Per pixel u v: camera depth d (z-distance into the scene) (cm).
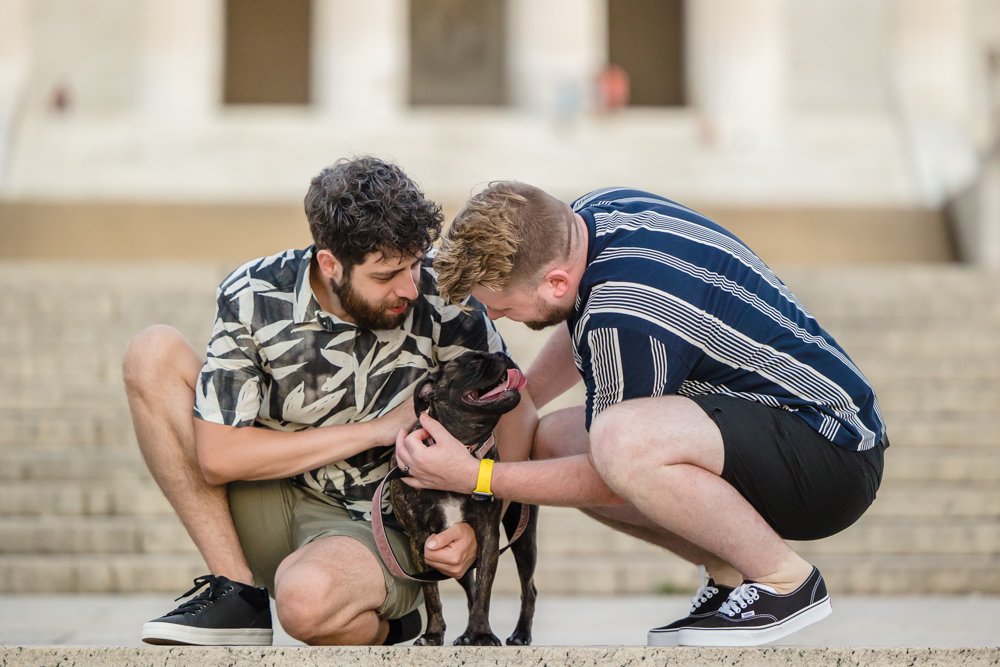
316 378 484
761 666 424
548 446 525
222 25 4944
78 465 1152
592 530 1043
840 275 1816
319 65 4200
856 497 466
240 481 512
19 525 1041
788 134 3503
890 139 3462
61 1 4194
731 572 504
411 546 480
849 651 425
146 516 1092
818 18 4269
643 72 4975
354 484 503
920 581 974
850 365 473
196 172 3341
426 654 422
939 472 1143
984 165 2427
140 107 4103
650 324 436
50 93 4141
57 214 2703
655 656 424
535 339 1491
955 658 424
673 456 443
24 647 426
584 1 4169
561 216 448
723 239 463
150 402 498
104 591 987
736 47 4162
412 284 459
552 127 3594
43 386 1386
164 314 1614
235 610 469
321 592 456
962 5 3981
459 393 466
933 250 2628
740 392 460
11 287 1716
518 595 970
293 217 2733
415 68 4831
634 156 3334
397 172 448
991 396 1302
